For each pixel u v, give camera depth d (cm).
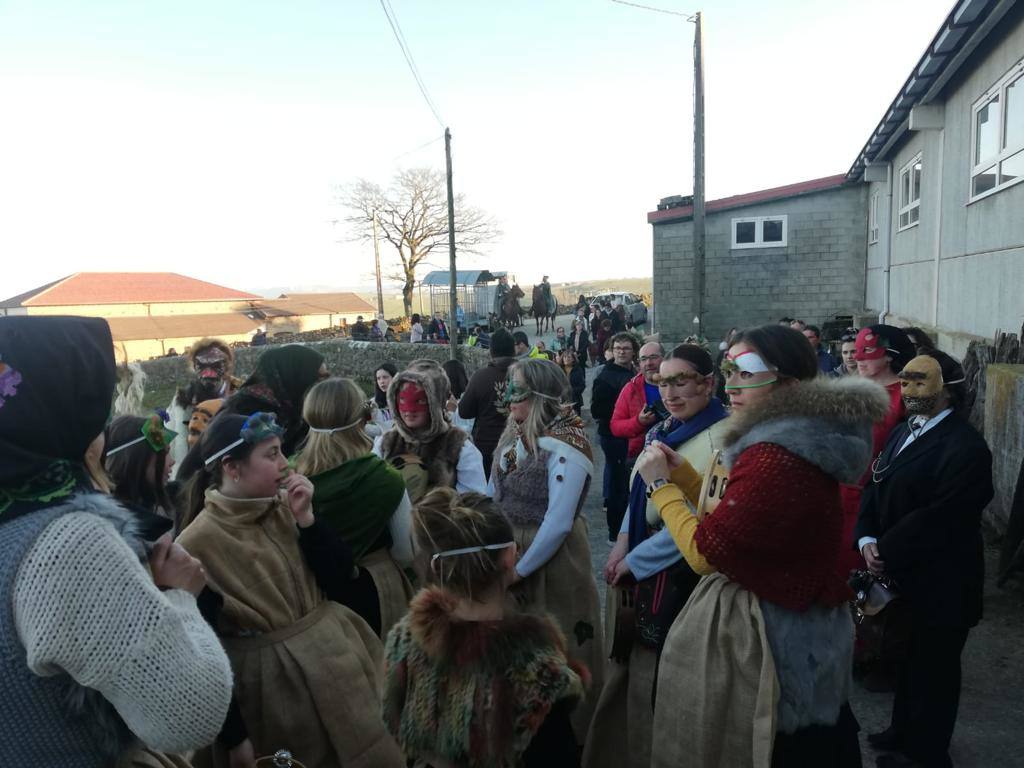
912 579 279
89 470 144
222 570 209
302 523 223
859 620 316
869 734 321
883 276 1295
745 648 193
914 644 281
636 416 498
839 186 1513
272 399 324
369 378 2328
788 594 188
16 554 116
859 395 185
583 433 298
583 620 290
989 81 718
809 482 183
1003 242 688
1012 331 663
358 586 250
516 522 296
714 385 270
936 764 279
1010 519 456
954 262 854
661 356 501
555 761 158
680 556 235
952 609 272
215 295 6216
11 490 122
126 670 119
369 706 222
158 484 261
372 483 255
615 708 259
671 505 215
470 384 554
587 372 1972
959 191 831
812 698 191
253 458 216
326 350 2422
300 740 212
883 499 304
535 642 161
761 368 206
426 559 171
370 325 3072
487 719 154
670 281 1622
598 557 555
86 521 123
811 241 1545
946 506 273
